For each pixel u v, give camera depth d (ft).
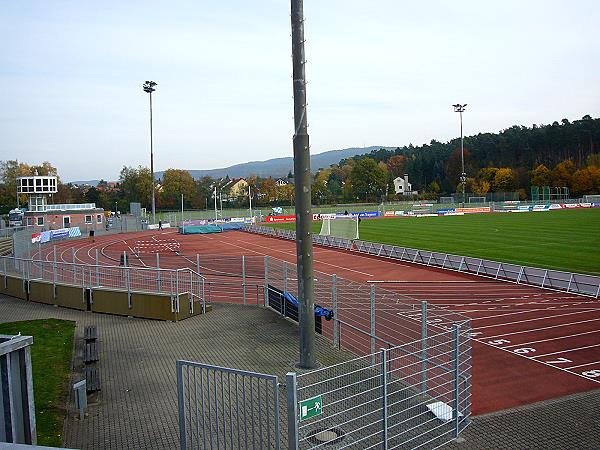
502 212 297.12
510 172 413.80
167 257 133.69
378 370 37.65
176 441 28.84
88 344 44.50
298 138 36.73
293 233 195.00
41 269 74.69
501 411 34.94
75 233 211.00
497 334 56.80
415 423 29.89
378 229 200.64
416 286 86.58
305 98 36.83
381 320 59.93
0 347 17.88
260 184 534.78
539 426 32.30
